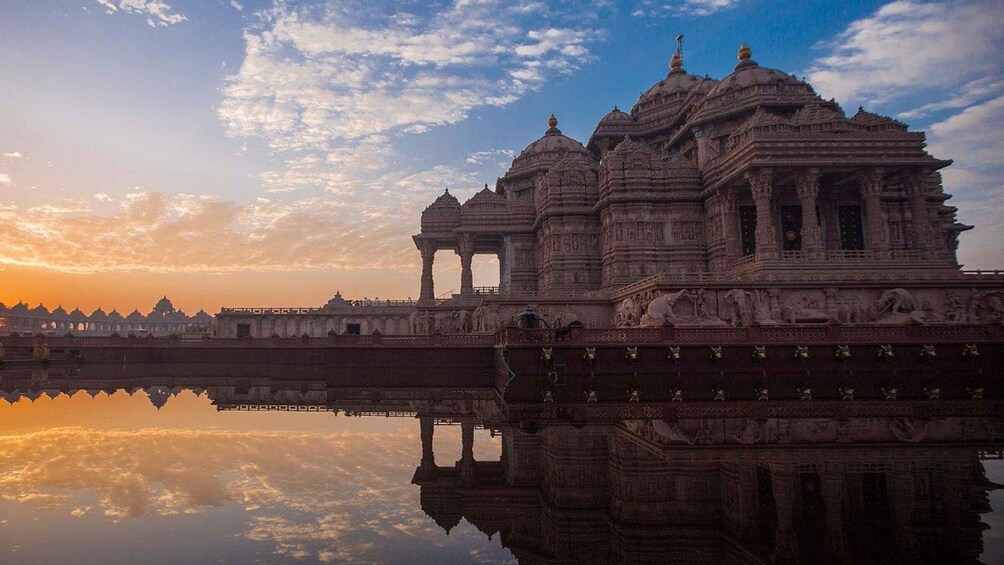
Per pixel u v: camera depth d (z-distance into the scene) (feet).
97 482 50.65
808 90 199.72
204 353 191.62
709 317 142.92
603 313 180.45
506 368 120.67
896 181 178.60
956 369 118.83
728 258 176.65
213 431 77.66
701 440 66.13
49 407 102.22
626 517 42.91
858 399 97.19
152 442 69.56
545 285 223.92
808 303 144.77
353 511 43.27
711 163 187.62
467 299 230.48
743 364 119.34
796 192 177.37
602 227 207.31
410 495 48.03
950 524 39.45
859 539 37.11
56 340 196.13
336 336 174.50
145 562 32.91
